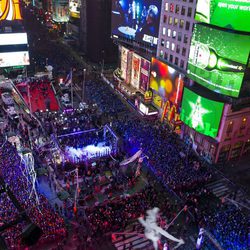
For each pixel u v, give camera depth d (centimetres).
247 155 6569
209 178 5616
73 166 5819
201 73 6047
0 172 5031
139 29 8019
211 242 4453
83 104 7950
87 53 11819
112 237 4469
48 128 6881
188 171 5638
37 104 8194
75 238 4434
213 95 6034
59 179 5550
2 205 4250
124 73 9200
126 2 8288
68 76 8850
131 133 6769
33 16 16612
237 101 5772
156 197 5138
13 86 8300
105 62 11444
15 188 4731
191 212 4950
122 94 8881
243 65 5316
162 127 7325
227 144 6131
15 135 6244
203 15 5788
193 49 6144
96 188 5303
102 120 7488
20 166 5338
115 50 11494
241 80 5422
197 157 6356
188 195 5191
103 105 8156
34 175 5316
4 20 9169
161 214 4888
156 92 7712
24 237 1445
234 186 5584
